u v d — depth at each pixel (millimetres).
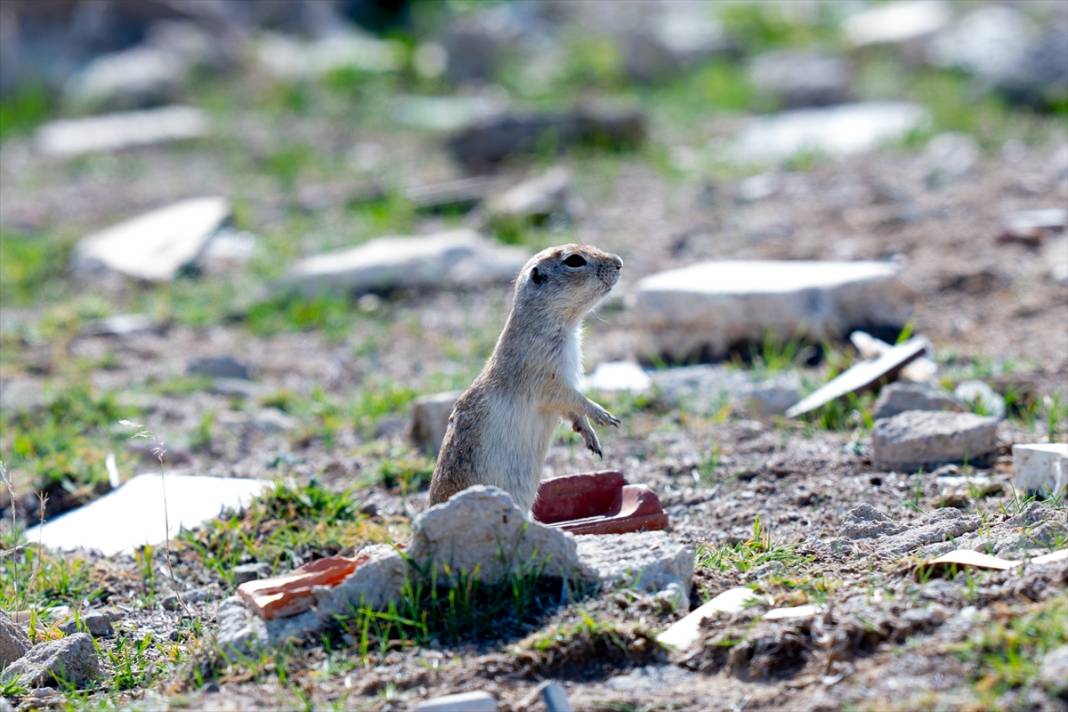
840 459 10664
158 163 27562
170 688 7160
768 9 36312
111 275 19812
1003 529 8094
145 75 32562
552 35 35438
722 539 8992
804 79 29125
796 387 12422
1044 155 22344
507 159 24781
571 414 8703
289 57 34625
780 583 7328
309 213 22500
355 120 30172
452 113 29953
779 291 13750
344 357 15773
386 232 20688
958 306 15461
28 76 33562
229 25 35812
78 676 7711
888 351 12898
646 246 18938
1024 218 18297
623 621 6910
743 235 19062
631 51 32844
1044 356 13383
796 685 6172
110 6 34812
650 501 8586
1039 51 27641
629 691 6344
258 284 18656
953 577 7109
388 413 13383
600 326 15867
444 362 15305
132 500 10867
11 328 17156
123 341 16812
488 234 20266
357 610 7191
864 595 6887
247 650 7160
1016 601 6484
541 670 6602
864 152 23688
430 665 6695
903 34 30828
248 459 12336
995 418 11039
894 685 5949
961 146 23328
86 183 26141
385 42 36344
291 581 7543
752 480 10453
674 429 11977
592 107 25844
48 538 10422
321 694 6598
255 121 30453
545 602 7203
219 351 16344
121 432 12992
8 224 23016
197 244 20266
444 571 7223
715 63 32125
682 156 24734
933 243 17844
